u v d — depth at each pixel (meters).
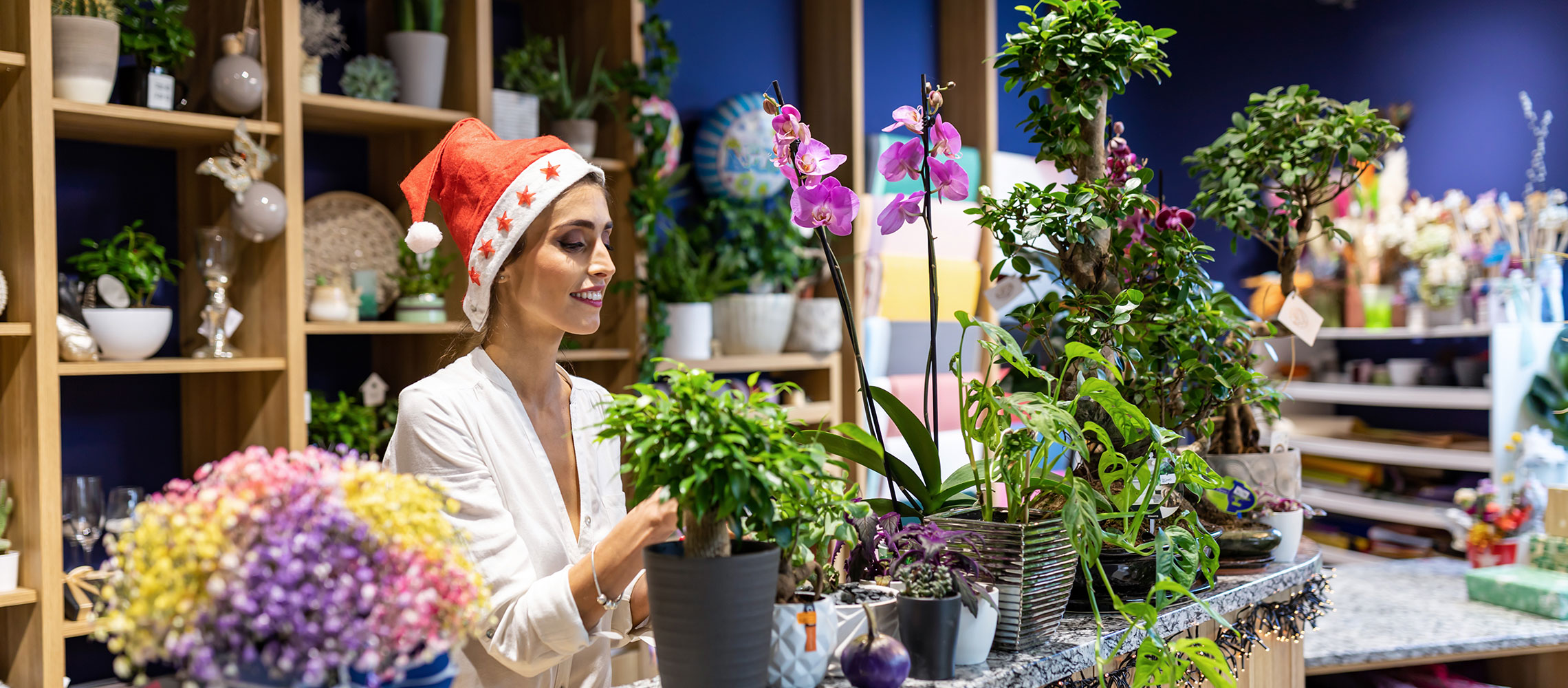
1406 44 5.16
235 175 2.69
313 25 3.04
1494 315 4.31
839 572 1.33
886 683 1.11
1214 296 2.05
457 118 3.13
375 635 0.79
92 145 2.92
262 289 2.90
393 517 0.83
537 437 1.56
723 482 1.03
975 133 4.56
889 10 4.50
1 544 2.50
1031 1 4.99
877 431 1.41
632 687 1.29
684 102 3.89
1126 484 1.40
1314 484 5.12
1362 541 4.90
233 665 0.76
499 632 1.32
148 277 2.76
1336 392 5.00
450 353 1.72
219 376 3.03
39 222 2.45
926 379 1.41
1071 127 1.61
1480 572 2.69
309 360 3.29
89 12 2.60
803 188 1.30
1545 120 4.31
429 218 3.26
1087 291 1.64
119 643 0.78
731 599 1.04
